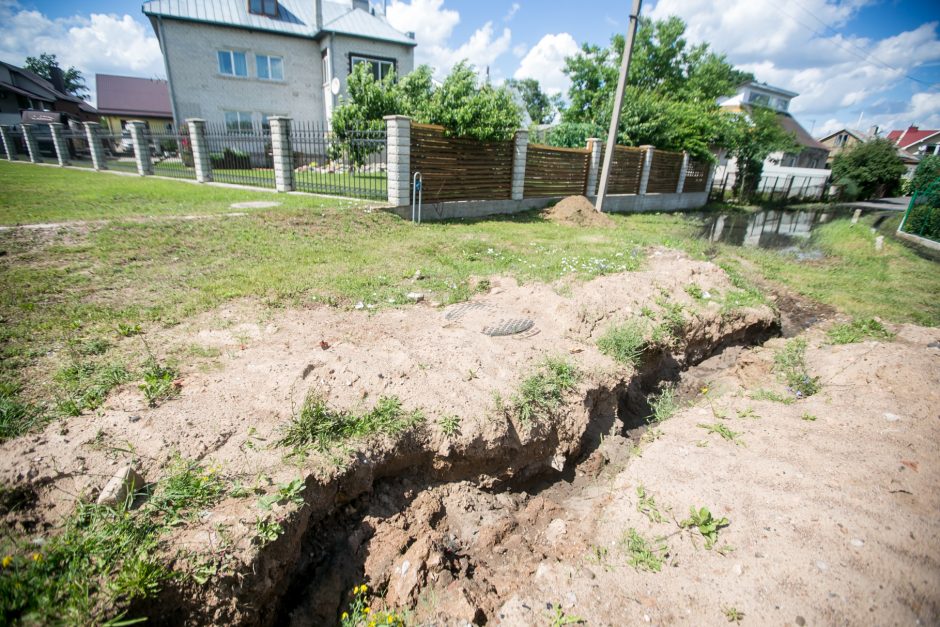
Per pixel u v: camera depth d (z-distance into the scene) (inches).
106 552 77.4
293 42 968.3
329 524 105.7
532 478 139.3
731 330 219.8
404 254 280.1
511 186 509.4
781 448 126.6
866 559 90.5
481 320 187.0
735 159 1088.8
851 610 81.7
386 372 137.1
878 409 142.2
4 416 105.0
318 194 468.1
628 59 501.4
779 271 340.8
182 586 77.6
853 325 231.9
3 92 1320.1
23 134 863.1
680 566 93.4
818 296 285.9
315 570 98.8
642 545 99.0
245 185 552.4
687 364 204.7
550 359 154.6
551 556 109.7
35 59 2352.4
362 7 1088.8
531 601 90.9
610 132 533.0
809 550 93.0
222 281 210.1
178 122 902.4
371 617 93.3
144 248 246.8
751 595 85.3
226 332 161.6
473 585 102.7
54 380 125.0
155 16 847.7
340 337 163.6
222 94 930.1
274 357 143.0
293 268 236.5
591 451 149.6
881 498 105.3
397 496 117.3
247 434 107.6
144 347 146.9
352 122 664.4
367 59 983.6
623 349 170.7
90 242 247.3
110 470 92.4
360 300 201.6
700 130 796.6
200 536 83.4
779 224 655.8
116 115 1344.7
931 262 402.9
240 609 81.6
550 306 201.6
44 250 230.8
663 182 757.9
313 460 103.7
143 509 86.3
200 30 880.9
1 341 145.0
